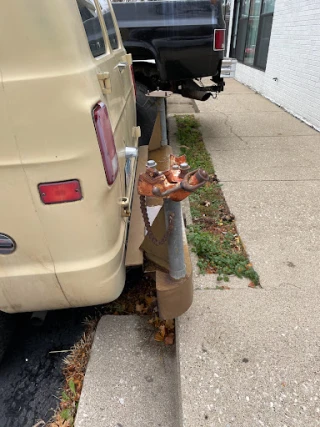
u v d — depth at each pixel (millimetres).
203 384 1729
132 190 2582
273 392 1688
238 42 10156
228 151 4777
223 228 3080
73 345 2248
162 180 1513
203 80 9406
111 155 1496
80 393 1917
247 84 9258
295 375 1764
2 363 2145
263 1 7840
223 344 1929
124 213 1970
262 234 2965
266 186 3777
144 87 4406
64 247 1521
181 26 4281
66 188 1388
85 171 1369
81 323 2391
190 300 1969
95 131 1333
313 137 5227
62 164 1341
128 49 4375
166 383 1925
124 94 2557
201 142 5133
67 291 1625
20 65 1207
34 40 1181
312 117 5684
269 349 1898
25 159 1319
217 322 2068
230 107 7094
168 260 1868
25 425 1822
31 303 1671
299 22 5891
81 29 1395
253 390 1699
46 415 1865
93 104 1325
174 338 2148
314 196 3549
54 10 1194
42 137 1292
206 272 2518
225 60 4789
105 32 2305
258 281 2412
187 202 3459
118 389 1896
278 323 2061
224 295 2285
